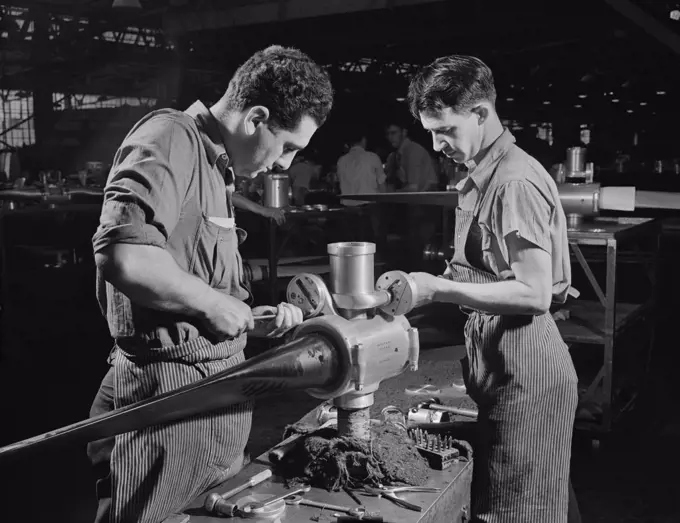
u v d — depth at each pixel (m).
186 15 9.39
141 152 1.33
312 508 1.64
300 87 1.44
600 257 6.46
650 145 12.62
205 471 1.54
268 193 6.50
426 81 1.86
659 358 5.53
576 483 3.59
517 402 1.96
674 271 7.49
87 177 8.48
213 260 1.49
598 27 8.13
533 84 11.27
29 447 1.18
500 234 1.85
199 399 1.31
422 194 4.48
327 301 1.61
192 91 12.73
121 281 1.27
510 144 1.89
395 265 7.77
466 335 2.09
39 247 7.58
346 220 8.74
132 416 1.25
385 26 8.67
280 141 1.49
